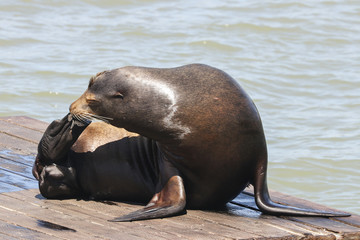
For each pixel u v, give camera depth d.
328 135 37.00
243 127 20.30
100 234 18.28
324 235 19.44
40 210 20.41
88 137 22.77
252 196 23.36
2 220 19.11
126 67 21.02
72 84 43.34
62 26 56.16
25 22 56.47
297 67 48.84
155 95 20.34
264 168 21.03
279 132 37.47
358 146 35.56
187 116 20.14
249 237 18.67
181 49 51.34
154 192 21.78
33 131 29.50
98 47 51.12
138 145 22.12
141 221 19.69
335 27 58.47
